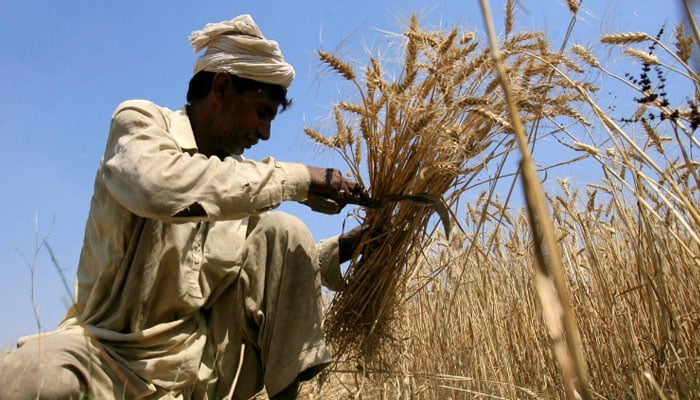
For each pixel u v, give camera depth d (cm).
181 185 195
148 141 203
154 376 202
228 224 229
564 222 341
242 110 230
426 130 232
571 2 227
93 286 211
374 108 243
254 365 231
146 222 205
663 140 248
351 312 258
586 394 92
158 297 209
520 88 236
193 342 214
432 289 388
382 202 242
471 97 231
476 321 363
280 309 223
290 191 215
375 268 252
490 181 250
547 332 296
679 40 191
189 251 213
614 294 273
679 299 256
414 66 233
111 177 202
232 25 230
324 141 249
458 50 237
